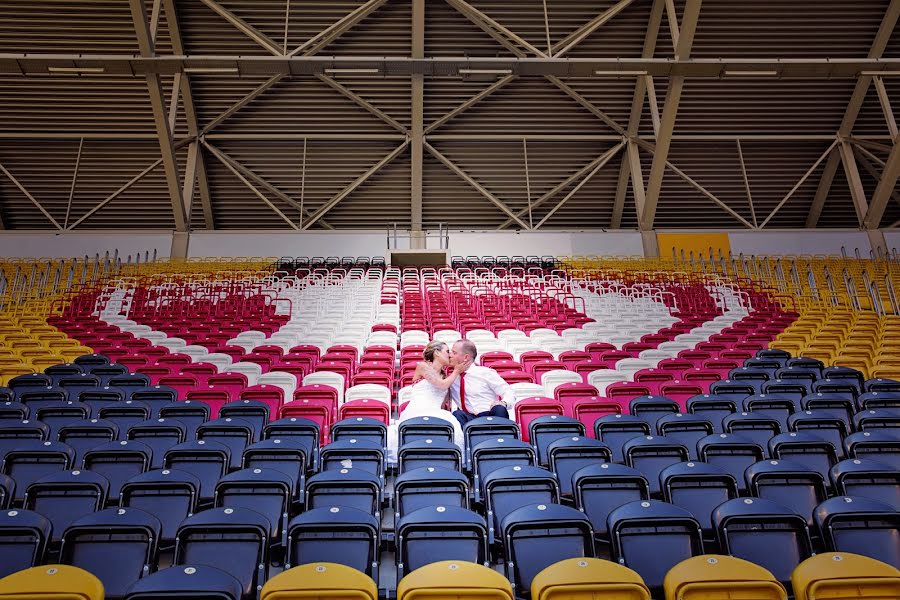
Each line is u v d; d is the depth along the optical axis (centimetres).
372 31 1839
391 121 1950
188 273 1764
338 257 1980
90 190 2002
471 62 1440
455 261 1950
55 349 930
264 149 2003
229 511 357
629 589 290
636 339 1055
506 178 2088
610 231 2048
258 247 1981
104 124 1908
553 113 2000
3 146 1920
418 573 295
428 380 609
